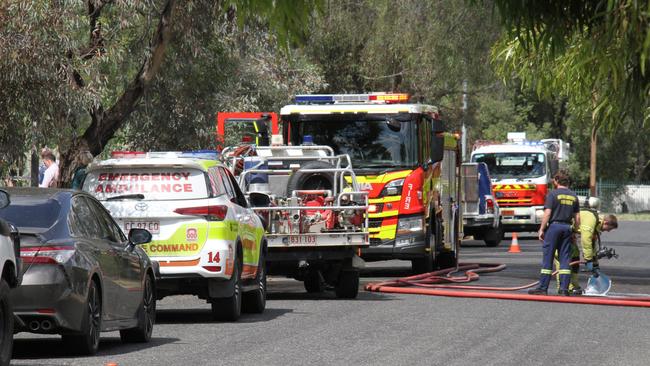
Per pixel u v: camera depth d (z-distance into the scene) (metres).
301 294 46.00
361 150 52.16
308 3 17.38
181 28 51.72
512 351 28.20
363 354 27.28
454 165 60.97
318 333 31.73
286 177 46.91
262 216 42.25
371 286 46.59
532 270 59.72
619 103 35.81
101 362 25.48
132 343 29.58
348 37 90.06
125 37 53.97
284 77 84.06
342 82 106.19
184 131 59.94
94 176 34.16
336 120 52.31
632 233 114.25
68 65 41.22
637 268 63.09
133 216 33.66
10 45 38.97
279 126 83.06
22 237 25.09
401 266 65.00
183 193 33.91
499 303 41.28
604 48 27.84
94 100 43.41
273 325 33.84
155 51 50.38
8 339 22.62
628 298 42.75
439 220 56.16
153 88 58.28
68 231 25.88
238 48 58.59
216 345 28.95
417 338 30.67
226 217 34.06
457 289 47.06
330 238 42.19
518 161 96.88
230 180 37.25
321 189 45.00
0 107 40.78
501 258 72.44
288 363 25.66
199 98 60.09
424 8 80.06
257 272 37.38
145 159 34.00
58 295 24.94
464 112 113.69
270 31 18.22
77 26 43.06
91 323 26.33
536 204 95.75
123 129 63.91
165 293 35.03
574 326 34.12
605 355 27.77
